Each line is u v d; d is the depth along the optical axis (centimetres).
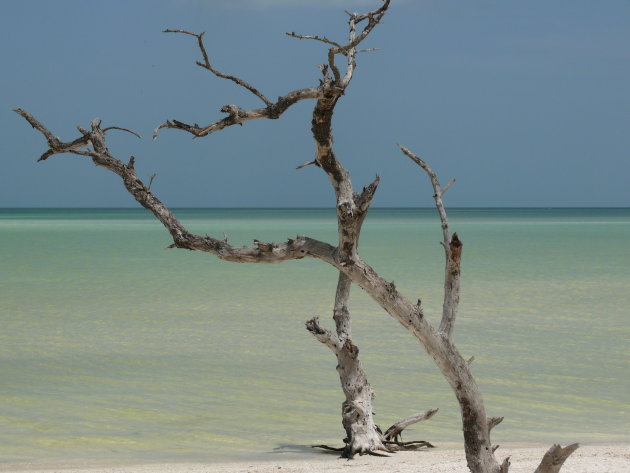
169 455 1727
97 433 1923
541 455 1609
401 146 1038
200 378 2570
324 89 1051
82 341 3275
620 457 1565
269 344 3225
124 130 1130
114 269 6794
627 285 5516
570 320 3928
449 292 1032
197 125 993
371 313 4159
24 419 2055
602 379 2584
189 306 4416
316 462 1634
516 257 8250
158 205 1095
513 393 2380
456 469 1465
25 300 4656
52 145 1130
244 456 1714
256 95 1033
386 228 17762
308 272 6675
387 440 1773
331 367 2773
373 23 988
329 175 1289
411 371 2712
